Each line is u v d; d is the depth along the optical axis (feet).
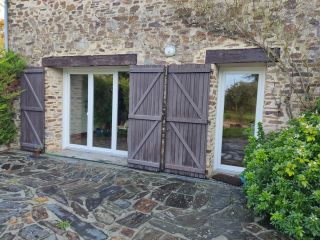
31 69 21.57
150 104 17.30
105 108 21.09
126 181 15.30
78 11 19.63
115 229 10.46
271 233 10.14
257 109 16.07
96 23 19.10
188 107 16.33
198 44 16.19
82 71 21.48
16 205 12.00
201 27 16.05
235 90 16.75
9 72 21.53
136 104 17.79
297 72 14.14
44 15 20.94
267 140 13.33
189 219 11.22
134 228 10.53
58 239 9.70
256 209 10.85
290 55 14.23
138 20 17.75
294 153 9.96
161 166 17.42
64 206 12.11
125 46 18.28
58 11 20.34
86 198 12.96
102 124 21.36
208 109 15.81
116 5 18.34
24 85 22.15
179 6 16.49
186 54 16.55
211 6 15.70
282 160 10.25
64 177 15.90
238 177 15.97
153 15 17.29
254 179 11.22
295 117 14.23
